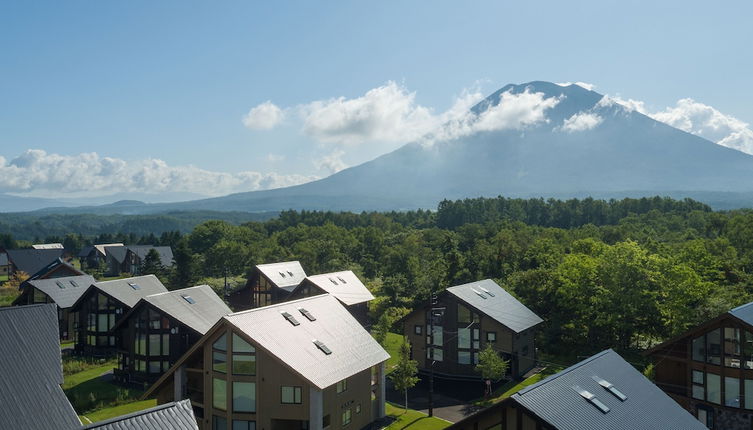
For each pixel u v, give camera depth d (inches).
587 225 6865.2
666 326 2428.6
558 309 2741.1
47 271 3956.7
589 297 2551.7
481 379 2306.8
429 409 1875.0
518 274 3319.4
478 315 2333.9
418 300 3422.7
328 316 1796.3
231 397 1504.7
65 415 1104.8
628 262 2425.0
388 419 1829.5
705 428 1263.5
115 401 1969.7
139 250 6250.0
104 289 2581.2
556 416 1011.9
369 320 3385.8
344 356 1630.2
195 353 1594.5
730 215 7322.8
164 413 894.4
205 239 6624.0
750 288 2832.2
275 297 3585.1
